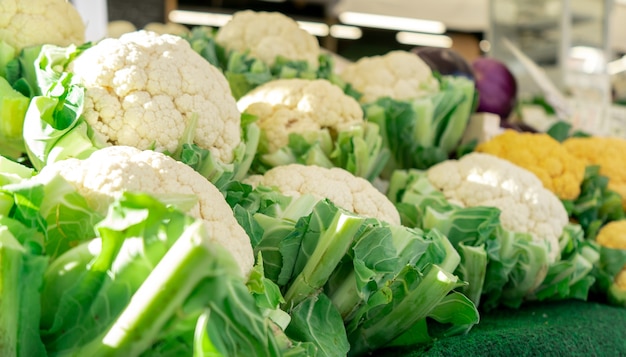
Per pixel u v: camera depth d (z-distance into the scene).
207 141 0.86
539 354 0.87
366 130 1.05
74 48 0.85
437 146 1.23
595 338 0.94
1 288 0.53
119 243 0.55
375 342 0.85
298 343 0.71
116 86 0.81
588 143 1.32
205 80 0.86
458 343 0.84
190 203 0.65
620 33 4.09
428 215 0.98
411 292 0.83
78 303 0.57
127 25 1.52
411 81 1.23
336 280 0.82
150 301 0.52
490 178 1.06
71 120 0.78
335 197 0.90
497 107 1.40
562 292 1.04
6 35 0.92
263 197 0.84
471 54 4.86
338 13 4.08
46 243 0.61
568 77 1.90
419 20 4.58
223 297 0.53
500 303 1.04
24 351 0.56
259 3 3.97
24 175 0.71
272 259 0.80
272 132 1.02
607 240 1.15
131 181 0.65
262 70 1.14
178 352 0.56
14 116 0.82
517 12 2.00
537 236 1.04
